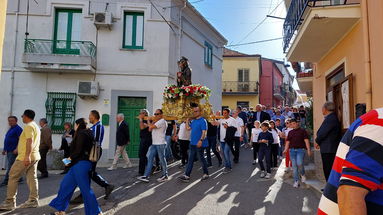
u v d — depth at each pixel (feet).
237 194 21.99
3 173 36.29
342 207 4.72
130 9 44.88
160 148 26.18
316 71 32.37
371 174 4.74
